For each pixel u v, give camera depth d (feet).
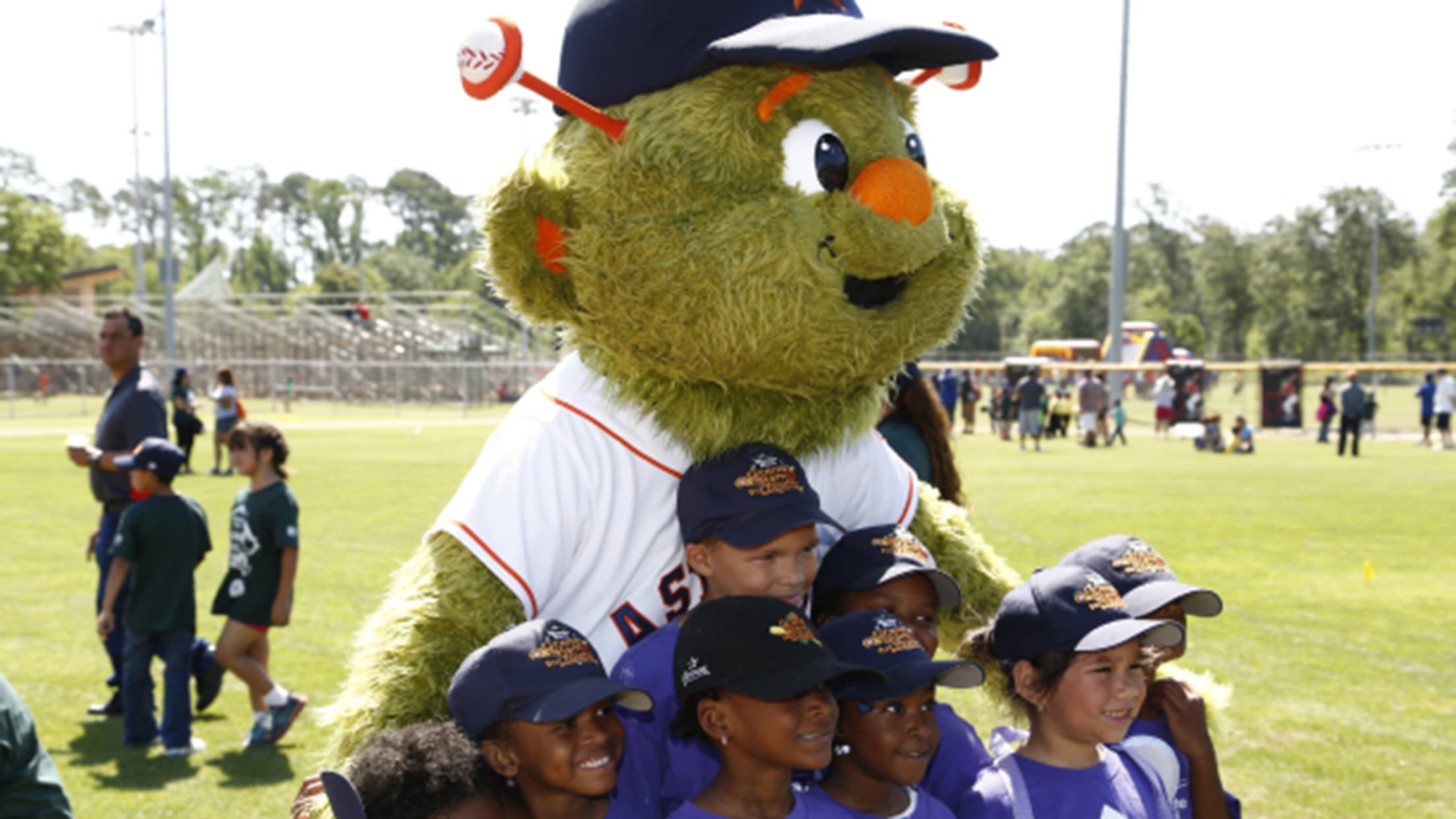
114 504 19.85
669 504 8.84
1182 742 9.56
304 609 27.14
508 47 7.75
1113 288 104.47
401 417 125.39
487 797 6.83
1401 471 61.57
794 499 8.18
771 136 8.41
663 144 8.22
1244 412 122.72
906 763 7.68
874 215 8.21
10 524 41.39
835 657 7.63
